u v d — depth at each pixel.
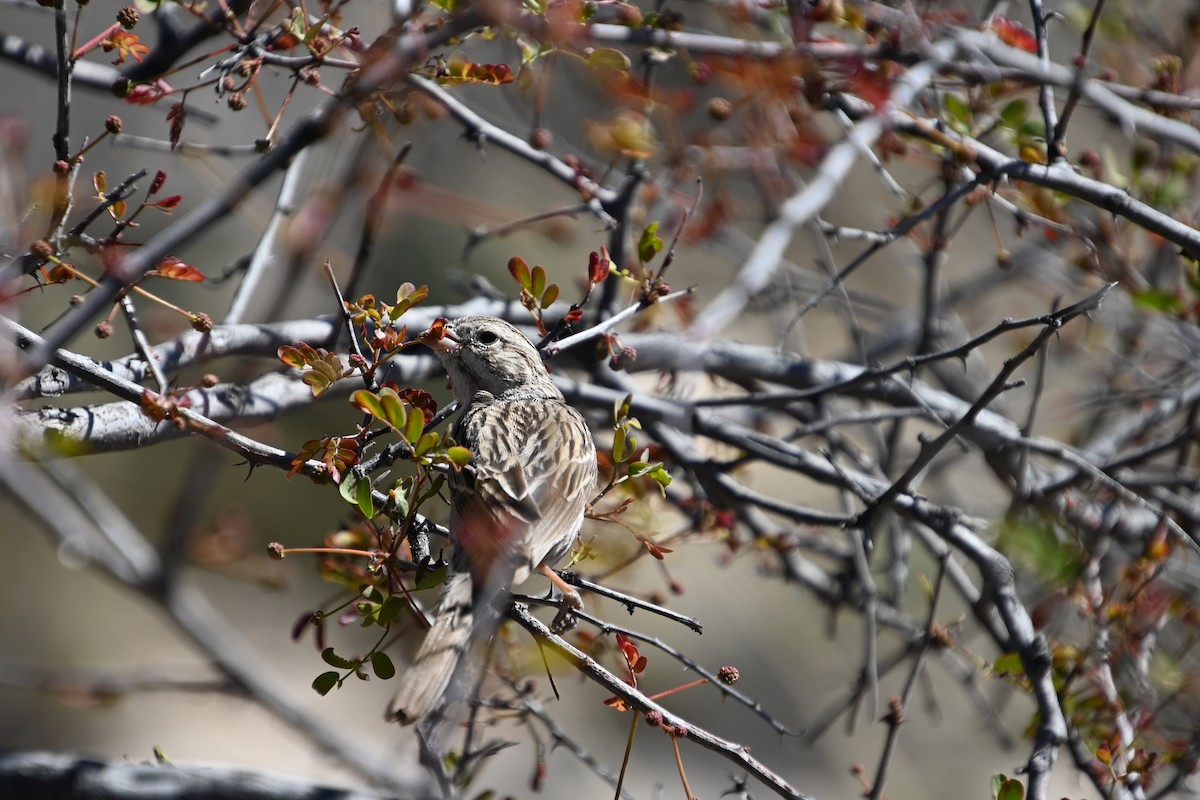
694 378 11.01
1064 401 14.51
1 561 21.31
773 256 9.09
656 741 19.56
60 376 8.32
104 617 21.64
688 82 13.44
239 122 16.67
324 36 8.88
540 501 8.30
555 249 18.75
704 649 19.84
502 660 9.70
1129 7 13.28
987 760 18.47
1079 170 10.83
